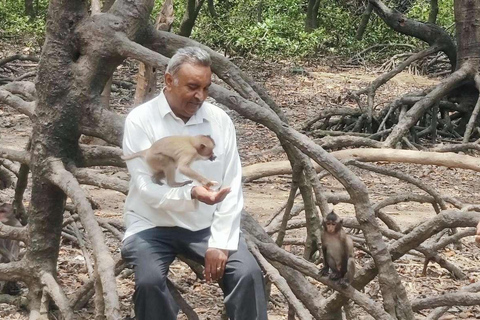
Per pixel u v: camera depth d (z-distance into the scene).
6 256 5.95
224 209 4.57
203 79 4.51
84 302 5.73
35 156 5.34
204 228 4.63
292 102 16.81
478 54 12.29
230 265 4.52
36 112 5.35
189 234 4.61
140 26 5.46
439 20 26.34
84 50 5.34
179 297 5.07
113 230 5.90
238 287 4.48
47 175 5.29
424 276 6.53
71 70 5.32
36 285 5.44
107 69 5.36
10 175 7.00
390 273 4.82
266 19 24.06
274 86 18.81
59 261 6.57
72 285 6.23
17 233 5.51
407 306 4.84
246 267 4.50
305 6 29.22
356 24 26.44
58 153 5.32
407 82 20.05
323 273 4.80
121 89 15.88
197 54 4.52
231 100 4.96
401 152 7.02
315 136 13.12
